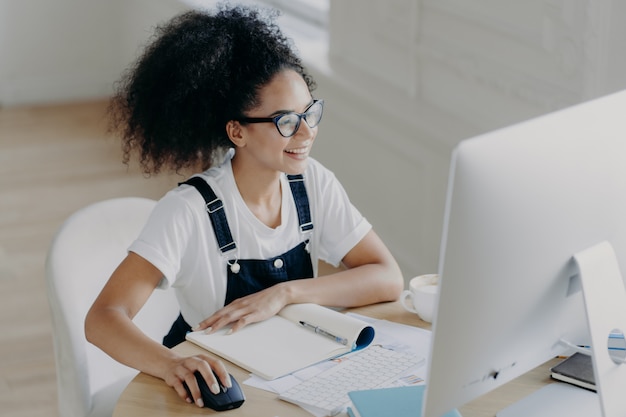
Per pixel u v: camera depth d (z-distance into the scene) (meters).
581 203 1.37
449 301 1.27
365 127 3.46
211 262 1.93
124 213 2.16
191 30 1.90
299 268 2.04
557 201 1.33
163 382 1.68
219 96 1.88
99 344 1.77
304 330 1.81
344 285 1.95
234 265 1.95
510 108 2.81
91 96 6.09
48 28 5.90
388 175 3.41
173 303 2.18
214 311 1.97
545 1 2.55
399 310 1.95
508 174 1.25
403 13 3.23
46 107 5.93
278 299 1.87
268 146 1.85
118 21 5.98
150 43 2.06
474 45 2.91
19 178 4.88
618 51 2.33
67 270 2.02
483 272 1.28
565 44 2.51
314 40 4.07
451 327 1.29
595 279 1.40
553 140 1.30
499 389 1.63
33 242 4.20
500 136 1.25
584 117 1.34
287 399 1.60
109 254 2.11
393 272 2.02
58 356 2.03
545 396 1.60
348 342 1.75
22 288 3.81
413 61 3.22
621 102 1.40
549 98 2.62
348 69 3.62
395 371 1.68
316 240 2.07
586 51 2.42
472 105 2.99
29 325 3.54
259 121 1.84
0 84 5.92
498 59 2.81
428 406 1.35
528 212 1.29
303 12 4.39
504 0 2.73
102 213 2.14
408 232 3.36
